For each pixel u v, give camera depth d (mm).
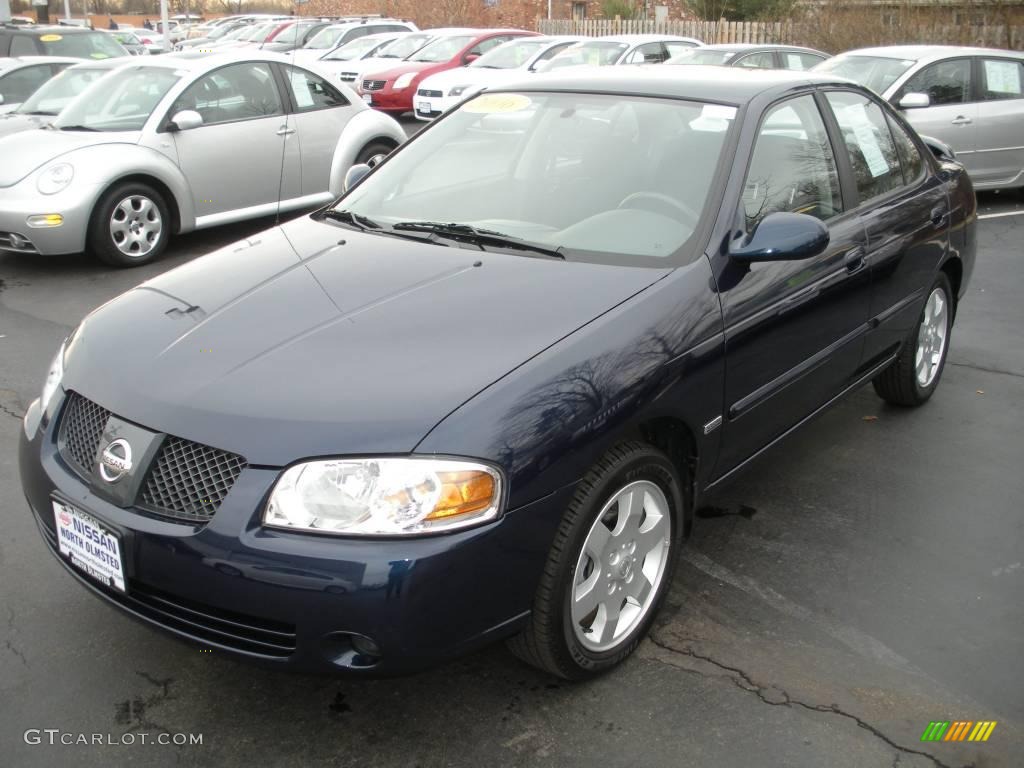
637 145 3504
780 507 3902
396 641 2295
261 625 2359
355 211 3777
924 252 4375
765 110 3527
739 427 3211
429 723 2666
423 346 2604
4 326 6027
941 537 3693
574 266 3049
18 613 3092
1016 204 10328
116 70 8211
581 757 2547
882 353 4266
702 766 2523
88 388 2691
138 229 7531
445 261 3139
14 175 7125
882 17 16609
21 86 11211
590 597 2705
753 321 3125
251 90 8242
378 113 9281
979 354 5730
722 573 3414
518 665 2906
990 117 9828
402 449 2309
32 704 2703
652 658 2943
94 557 2561
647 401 2688
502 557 2385
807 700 2771
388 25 22922
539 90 3941
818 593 3311
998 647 3037
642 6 26156
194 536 2346
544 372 2521
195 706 2717
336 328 2717
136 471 2463
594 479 2600
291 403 2420
